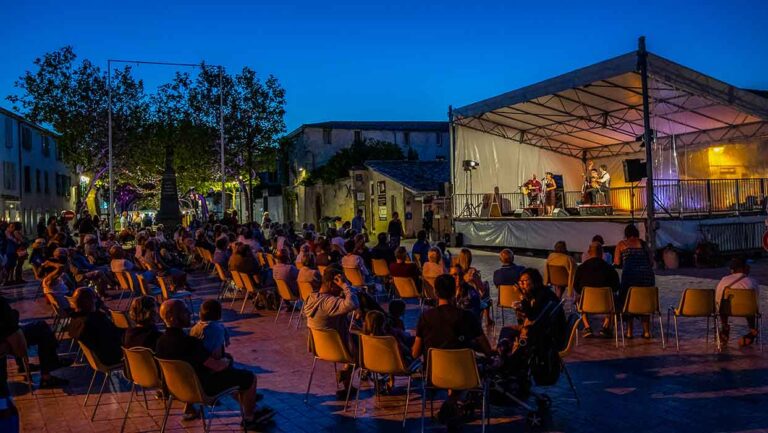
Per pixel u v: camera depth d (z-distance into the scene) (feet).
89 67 123.13
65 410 21.74
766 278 49.14
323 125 151.64
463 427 18.81
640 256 29.58
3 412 13.25
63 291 32.63
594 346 28.30
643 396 21.09
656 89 62.75
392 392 22.66
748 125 74.95
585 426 18.57
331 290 22.61
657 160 87.40
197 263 68.80
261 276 40.73
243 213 201.57
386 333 20.86
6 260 55.83
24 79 117.91
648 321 29.71
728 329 28.17
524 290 20.61
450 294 18.89
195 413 20.59
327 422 19.77
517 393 20.06
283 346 30.48
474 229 84.79
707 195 63.93
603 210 70.69
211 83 134.41
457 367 17.53
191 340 18.19
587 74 61.00
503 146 91.91
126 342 19.93
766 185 69.10
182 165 133.18
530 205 83.25
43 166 143.02
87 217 77.15
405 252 37.42
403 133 156.66
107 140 125.29
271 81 137.49
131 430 19.61
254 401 19.24
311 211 151.43
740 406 19.74
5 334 18.61
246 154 138.82
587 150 98.89
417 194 107.14
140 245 51.62
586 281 29.48
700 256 57.98
